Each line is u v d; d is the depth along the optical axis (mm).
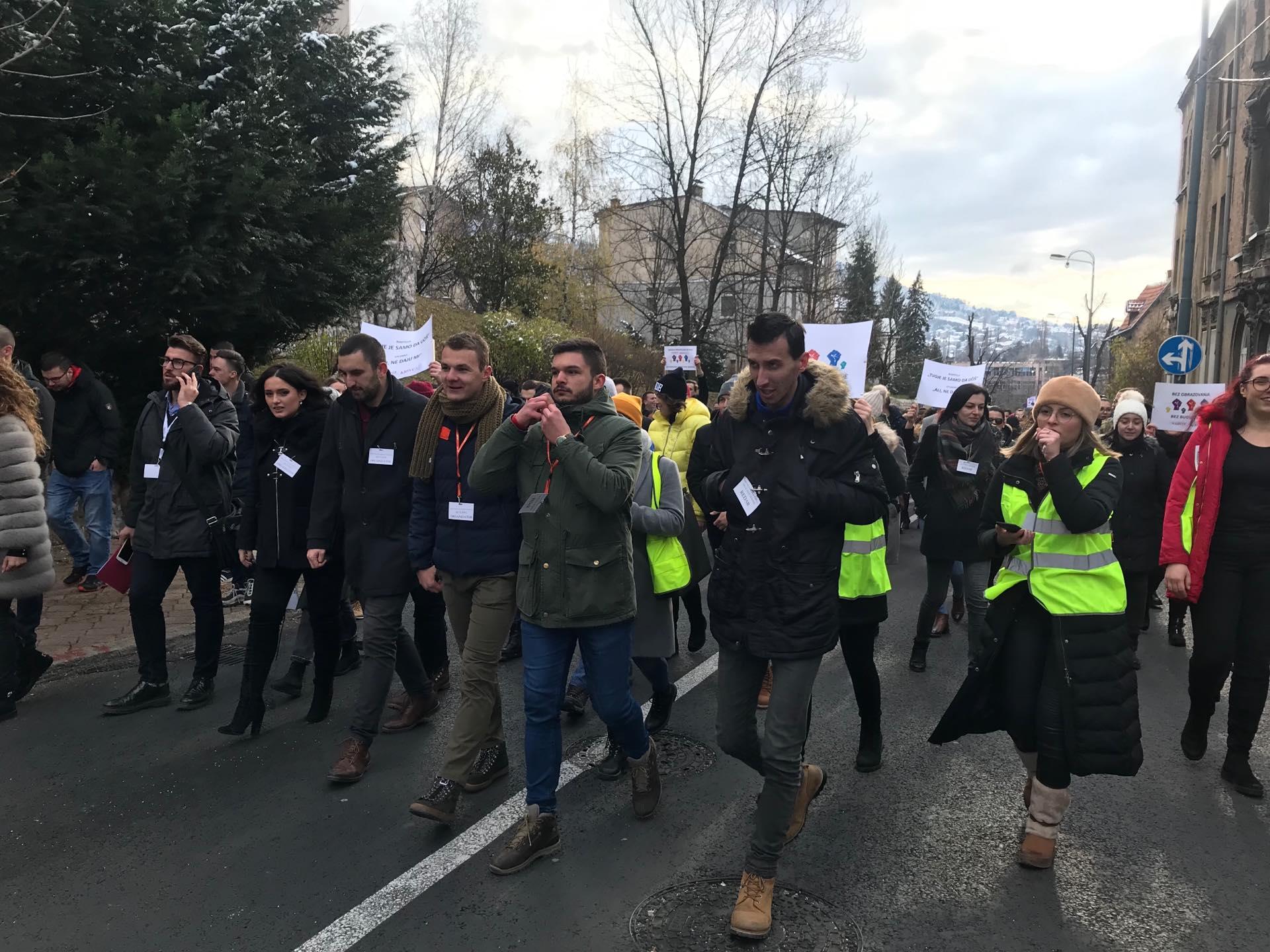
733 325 25219
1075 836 3680
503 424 3527
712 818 3816
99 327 8523
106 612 7102
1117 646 3344
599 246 28547
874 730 4320
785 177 23203
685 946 2918
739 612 3156
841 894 3230
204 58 9016
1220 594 4188
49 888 3279
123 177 7363
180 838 3646
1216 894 3256
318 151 10164
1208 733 4883
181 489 4988
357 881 3316
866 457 3133
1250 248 23969
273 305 9367
